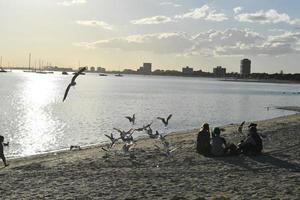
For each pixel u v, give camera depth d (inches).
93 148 1194.6
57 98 4151.1
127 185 600.1
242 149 839.1
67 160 859.4
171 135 1371.8
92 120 2230.6
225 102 4097.0
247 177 645.9
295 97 5388.8
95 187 591.5
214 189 565.3
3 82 7859.3
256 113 2928.2
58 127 1919.3
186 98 4566.9
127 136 934.4
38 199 530.6
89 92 5433.1
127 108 3073.3
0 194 561.9
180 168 725.3
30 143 1443.2
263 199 506.9
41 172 724.0
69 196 542.0
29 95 4498.0
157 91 6087.6
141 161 798.5
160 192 552.7
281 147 930.1
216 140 834.8
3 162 971.3
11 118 2284.7
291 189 558.3
